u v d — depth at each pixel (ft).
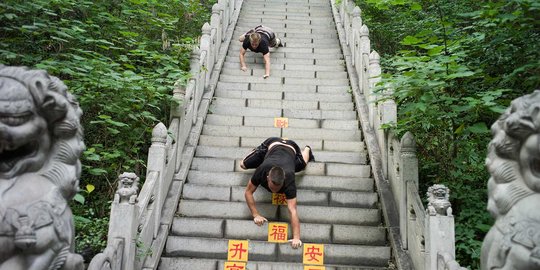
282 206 17.29
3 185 8.01
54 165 8.38
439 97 15.12
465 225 16.17
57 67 17.31
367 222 17.03
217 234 16.42
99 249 15.21
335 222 17.10
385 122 18.79
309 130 22.27
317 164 19.66
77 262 8.66
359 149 21.25
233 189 18.04
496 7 13.92
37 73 8.05
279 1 43.45
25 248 7.73
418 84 14.37
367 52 25.04
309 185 18.75
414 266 14.07
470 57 16.37
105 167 19.07
